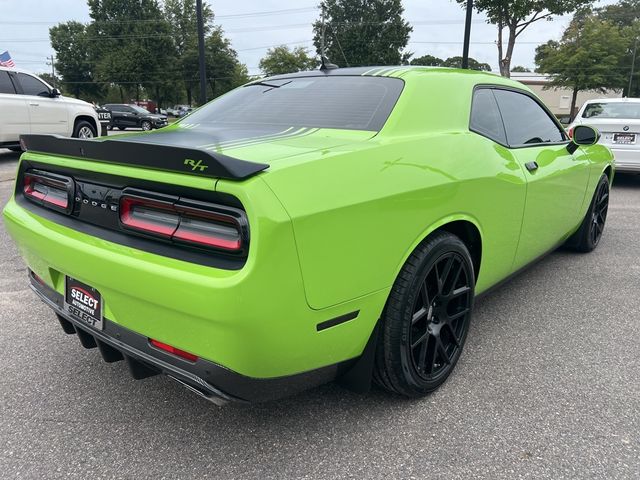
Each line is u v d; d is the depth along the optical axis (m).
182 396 2.46
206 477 1.92
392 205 1.97
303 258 1.67
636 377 2.62
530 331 3.14
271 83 3.05
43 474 1.93
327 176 1.80
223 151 1.89
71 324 2.35
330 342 1.87
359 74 2.77
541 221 3.29
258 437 2.15
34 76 10.81
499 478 1.91
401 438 2.13
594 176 4.25
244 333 1.62
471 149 2.50
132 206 1.89
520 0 15.35
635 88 51.59
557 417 2.27
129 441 2.12
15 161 10.85
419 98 2.45
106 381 2.58
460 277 2.50
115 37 58.28
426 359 2.36
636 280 4.05
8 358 2.79
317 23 49.19
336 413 2.30
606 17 53.31
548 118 3.70
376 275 1.95
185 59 58.09
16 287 3.82
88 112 11.92
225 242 1.64
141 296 1.77
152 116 29.59
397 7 50.41
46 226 2.19
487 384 2.54
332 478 1.92
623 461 2.00
